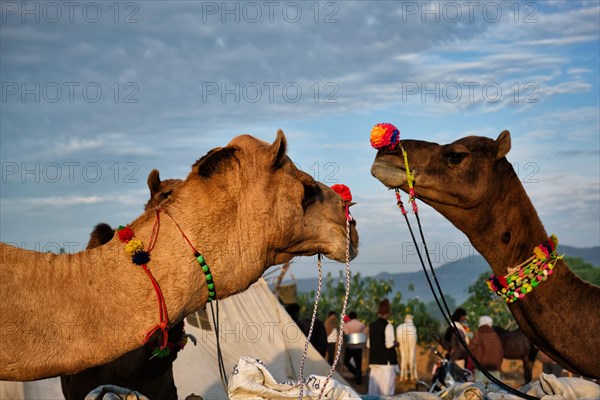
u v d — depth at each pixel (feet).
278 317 41.42
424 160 19.20
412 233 19.51
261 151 13.61
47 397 28.43
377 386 48.44
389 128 19.22
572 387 18.40
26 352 11.95
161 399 19.54
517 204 19.54
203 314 38.01
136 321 12.57
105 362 12.46
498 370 46.52
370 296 72.69
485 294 71.31
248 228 13.35
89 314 12.37
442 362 37.60
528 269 19.16
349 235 14.19
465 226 19.71
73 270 12.62
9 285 12.15
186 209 13.19
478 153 19.36
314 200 14.03
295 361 40.73
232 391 15.69
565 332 18.97
